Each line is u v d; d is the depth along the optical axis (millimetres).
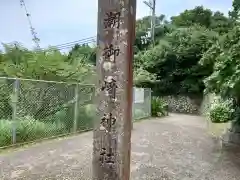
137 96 12477
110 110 2426
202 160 5473
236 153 6199
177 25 25234
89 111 8133
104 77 2451
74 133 7516
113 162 2410
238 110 7926
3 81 5699
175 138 8031
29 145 5930
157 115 15039
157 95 21047
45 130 6594
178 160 5391
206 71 18953
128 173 2469
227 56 6375
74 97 7562
